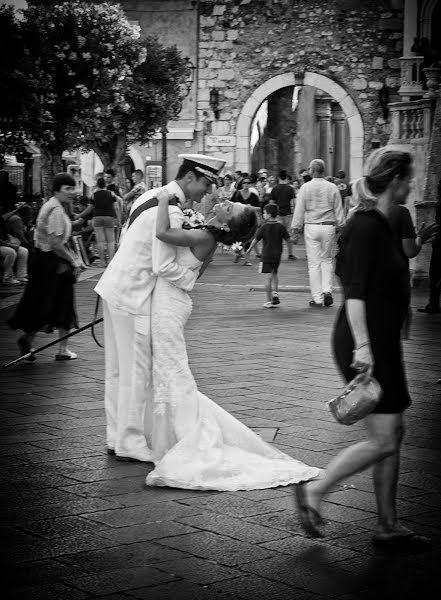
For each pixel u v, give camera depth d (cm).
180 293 563
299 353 962
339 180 2662
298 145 3853
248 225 573
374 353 425
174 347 555
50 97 1959
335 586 387
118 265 566
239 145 3067
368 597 376
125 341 568
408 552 426
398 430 430
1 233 1616
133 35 2102
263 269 1355
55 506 484
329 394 759
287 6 3011
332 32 2995
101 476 538
